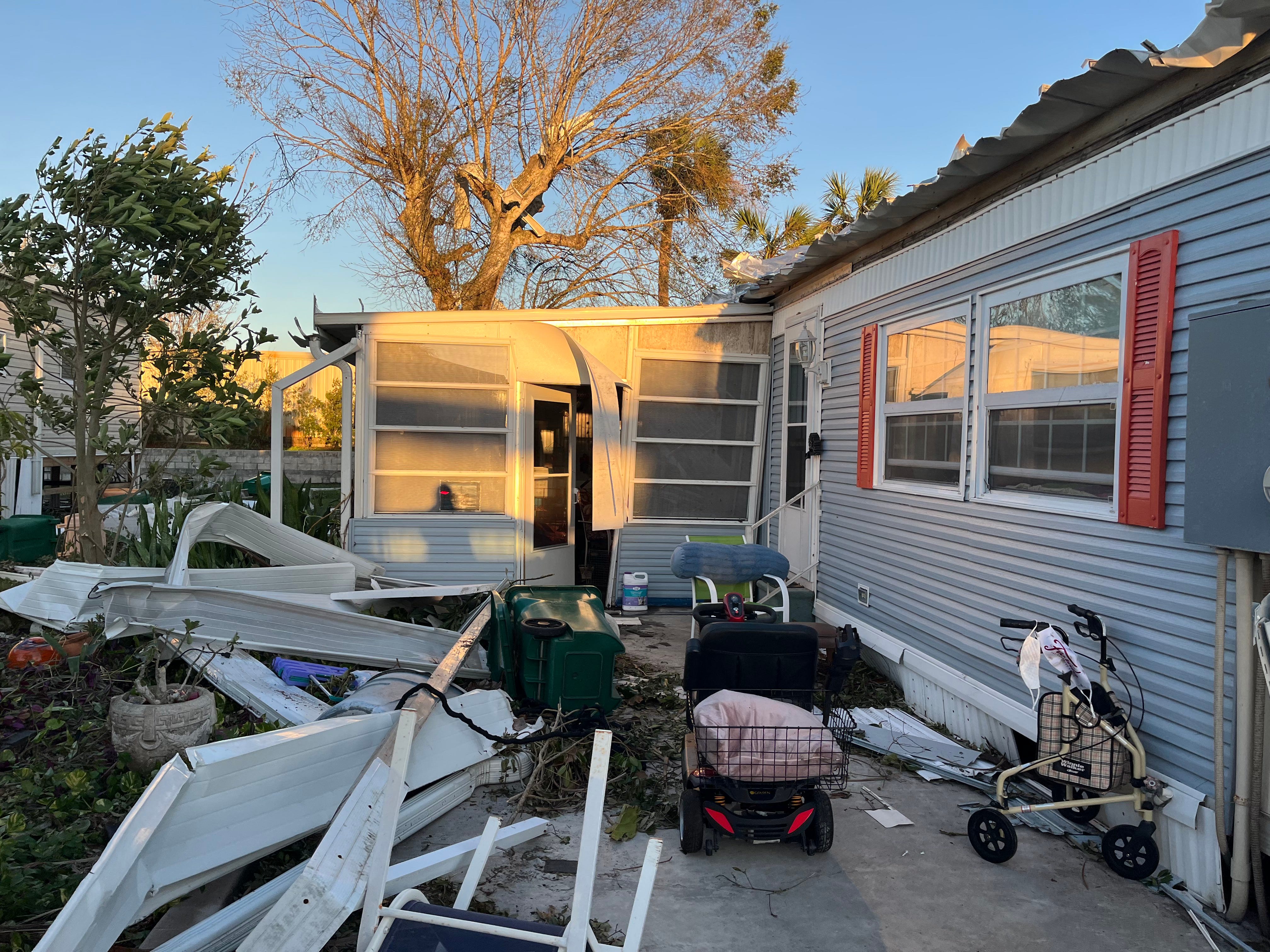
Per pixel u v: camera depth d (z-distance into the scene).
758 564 6.48
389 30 13.82
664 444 9.45
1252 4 2.95
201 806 2.77
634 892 3.51
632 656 7.33
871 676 6.62
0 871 3.04
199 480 10.42
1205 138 3.43
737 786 3.67
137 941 2.90
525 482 9.02
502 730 4.62
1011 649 4.64
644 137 15.73
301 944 2.56
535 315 9.06
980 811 3.82
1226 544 3.19
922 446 5.85
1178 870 3.54
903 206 5.55
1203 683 3.42
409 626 5.73
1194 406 3.34
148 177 6.50
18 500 13.02
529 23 14.23
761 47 15.39
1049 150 4.41
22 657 5.41
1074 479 4.26
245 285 7.29
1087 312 4.16
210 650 5.28
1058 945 3.15
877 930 3.25
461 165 14.70
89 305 7.05
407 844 3.85
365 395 8.76
